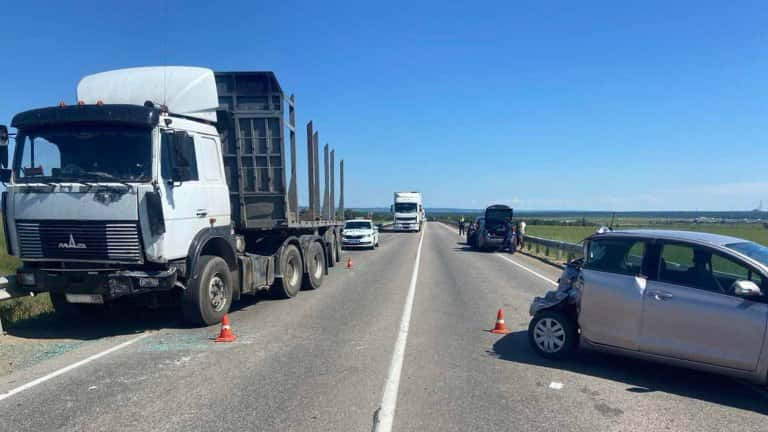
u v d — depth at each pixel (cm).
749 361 526
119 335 779
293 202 1160
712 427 463
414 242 3431
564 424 465
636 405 514
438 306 1044
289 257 1144
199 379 573
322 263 1358
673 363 575
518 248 2842
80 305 874
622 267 625
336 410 488
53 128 763
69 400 507
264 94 1054
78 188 734
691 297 562
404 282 1413
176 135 774
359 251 2636
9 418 464
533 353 700
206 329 823
